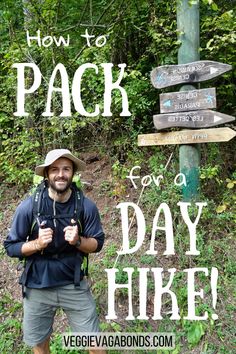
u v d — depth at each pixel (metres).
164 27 4.92
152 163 5.03
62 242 2.83
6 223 4.95
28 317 2.97
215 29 4.82
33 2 5.12
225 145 5.43
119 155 5.57
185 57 4.45
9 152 5.41
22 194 5.35
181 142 4.37
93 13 5.99
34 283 2.90
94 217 2.90
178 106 4.33
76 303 2.94
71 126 5.11
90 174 5.47
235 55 5.00
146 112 5.64
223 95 5.54
